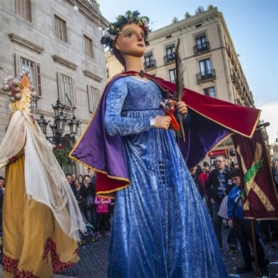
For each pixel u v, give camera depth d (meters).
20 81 3.39
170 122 1.80
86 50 18.55
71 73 16.42
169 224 1.76
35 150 3.16
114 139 1.87
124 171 1.79
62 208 3.17
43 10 15.16
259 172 3.52
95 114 1.94
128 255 1.63
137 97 1.96
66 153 8.75
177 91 1.93
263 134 3.71
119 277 1.60
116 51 2.26
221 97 28.34
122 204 1.77
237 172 4.02
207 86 28.94
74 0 17.50
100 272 4.38
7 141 3.09
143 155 1.88
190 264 1.66
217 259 1.82
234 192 4.01
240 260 4.39
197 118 2.32
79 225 3.33
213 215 4.97
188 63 29.92
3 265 2.92
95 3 19.73
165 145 1.95
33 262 2.79
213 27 29.12
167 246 1.72
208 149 2.24
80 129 16.06
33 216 2.88
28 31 13.91
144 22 2.23
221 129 2.22
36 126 3.51
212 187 5.09
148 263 1.64
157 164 1.87
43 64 14.45
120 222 1.72
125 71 2.13
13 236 2.94
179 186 1.83
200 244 1.75
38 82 13.81
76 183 8.70
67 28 16.84
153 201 1.76
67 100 15.62
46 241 2.99
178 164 1.92
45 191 2.88
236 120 2.06
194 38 29.98
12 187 3.07
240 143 3.64
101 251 5.77
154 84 2.11
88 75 17.70
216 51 28.81
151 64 31.91
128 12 2.19
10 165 3.14
